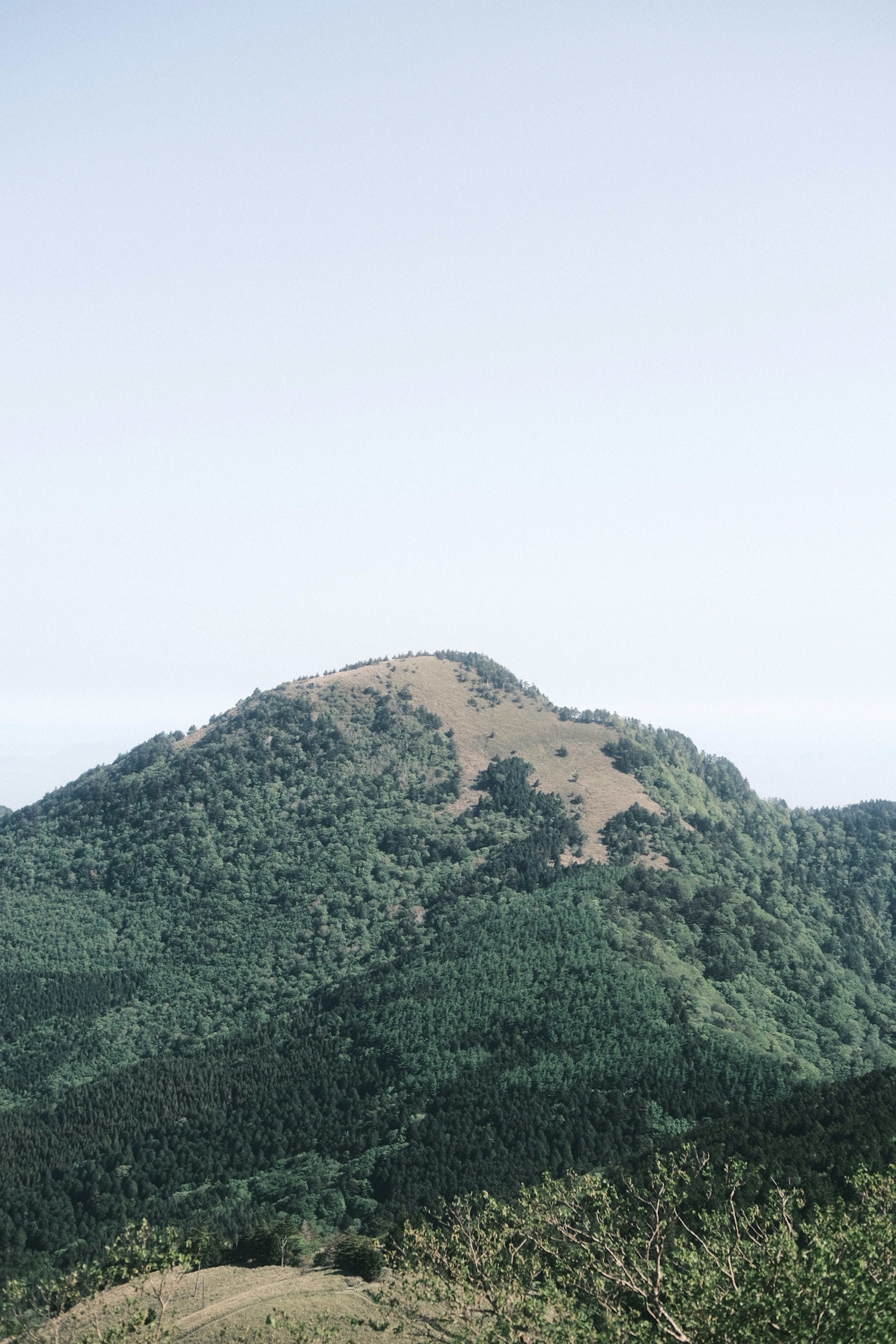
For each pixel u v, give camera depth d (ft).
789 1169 332.60
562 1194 219.00
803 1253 166.09
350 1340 248.73
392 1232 341.21
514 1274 192.44
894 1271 158.81
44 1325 287.48
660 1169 229.86
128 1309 291.17
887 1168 316.40
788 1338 147.84
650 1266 182.09
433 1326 199.72
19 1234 453.17
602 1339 157.99
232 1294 312.29
